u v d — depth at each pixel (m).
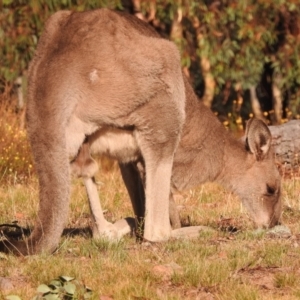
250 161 15.63
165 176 13.70
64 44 12.93
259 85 34.59
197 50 28.17
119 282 11.38
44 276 11.55
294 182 20.39
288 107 31.78
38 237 12.34
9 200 18.28
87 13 13.22
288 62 29.58
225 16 28.30
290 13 29.45
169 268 11.92
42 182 12.49
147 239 13.63
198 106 14.99
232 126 29.12
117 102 13.04
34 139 12.63
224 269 11.84
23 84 27.42
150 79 13.20
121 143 13.56
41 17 27.06
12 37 27.30
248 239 14.00
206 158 15.24
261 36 28.69
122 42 13.05
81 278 11.55
